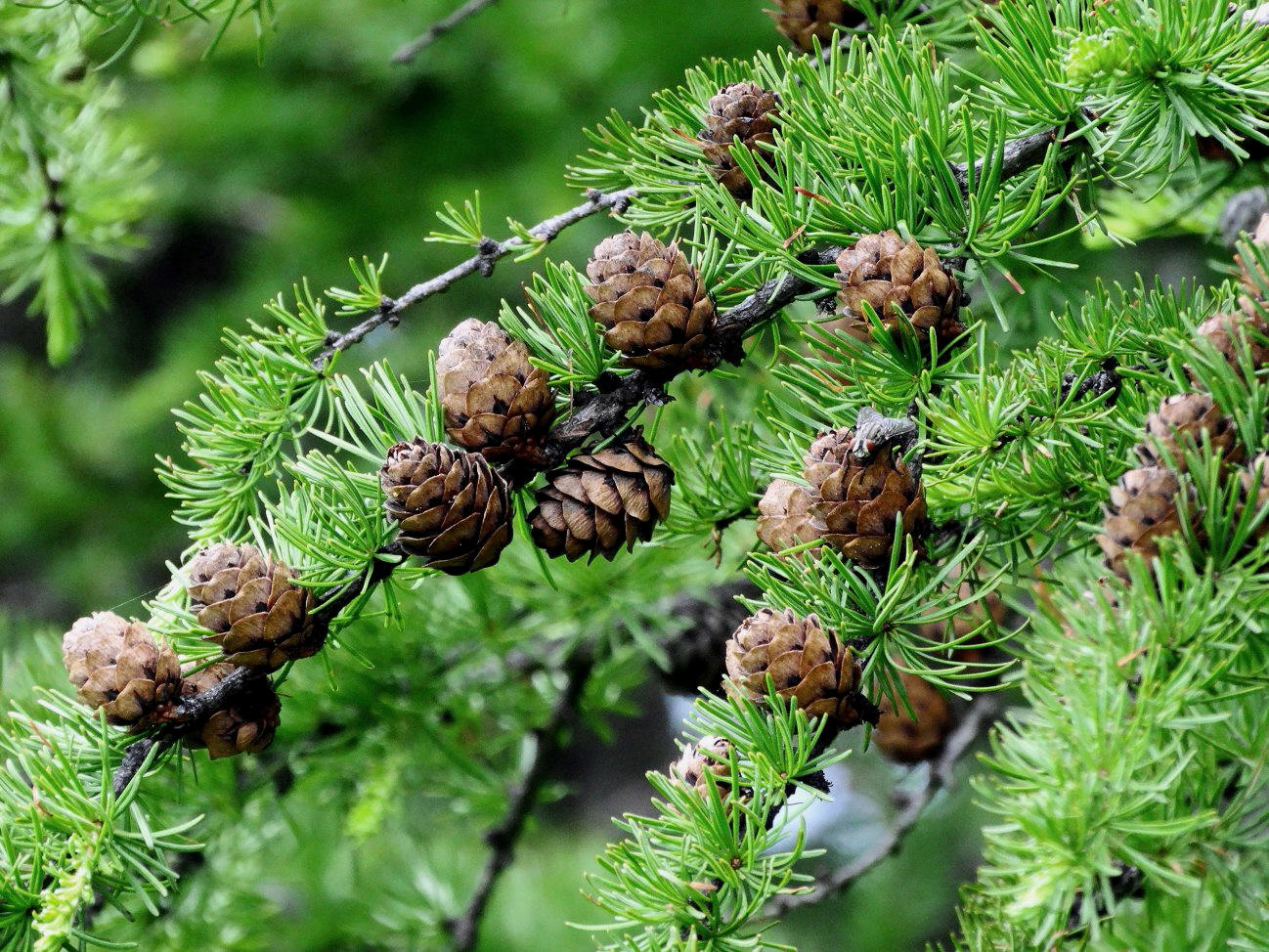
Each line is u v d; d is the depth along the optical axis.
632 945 1.14
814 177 1.19
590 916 1.79
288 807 1.36
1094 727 1.13
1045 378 1.18
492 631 1.33
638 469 1.18
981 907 1.20
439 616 1.33
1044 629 1.16
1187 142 1.19
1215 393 1.15
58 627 1.37
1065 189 1.19
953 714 1.35
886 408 1.18
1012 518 1.19
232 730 1.18
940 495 1.19
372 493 1.18
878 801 2.18
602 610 1.33
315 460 1.18
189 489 1.20
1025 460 1.19
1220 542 1.15
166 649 1.17
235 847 1.32
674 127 1.23
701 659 1.34
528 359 1.18
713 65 1.24
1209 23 1.18
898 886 2.17
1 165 1.34
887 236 1.18
